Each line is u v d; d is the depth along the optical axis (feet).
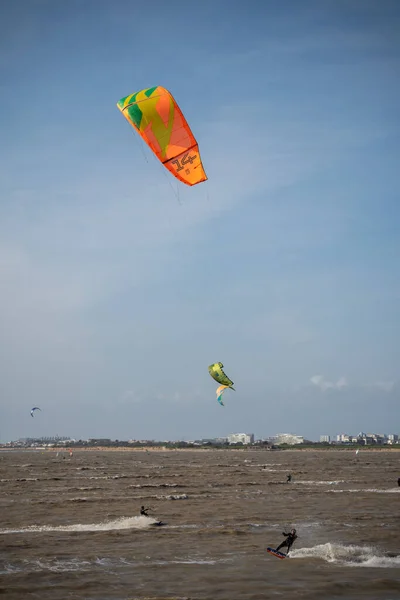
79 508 167.84
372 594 79.77
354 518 145.59
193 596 79.25
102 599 78.18
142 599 77.97
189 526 134.72
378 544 113.50
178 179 74.79
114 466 456.04
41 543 115.34
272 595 79.41
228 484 252.42
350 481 267.18
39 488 236.02
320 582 86.02
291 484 250.57
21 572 92.73
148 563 98.58
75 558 102.42
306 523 138.00
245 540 118.01
